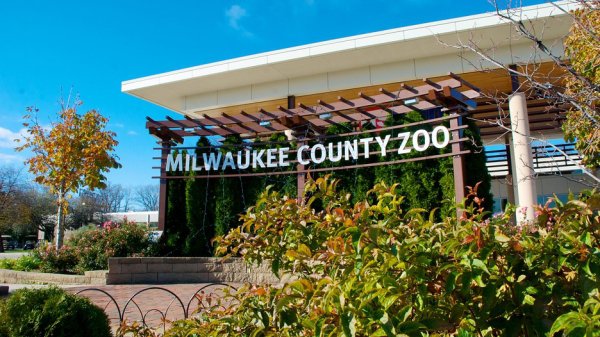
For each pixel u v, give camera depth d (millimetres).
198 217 11875
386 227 2088
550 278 1853
